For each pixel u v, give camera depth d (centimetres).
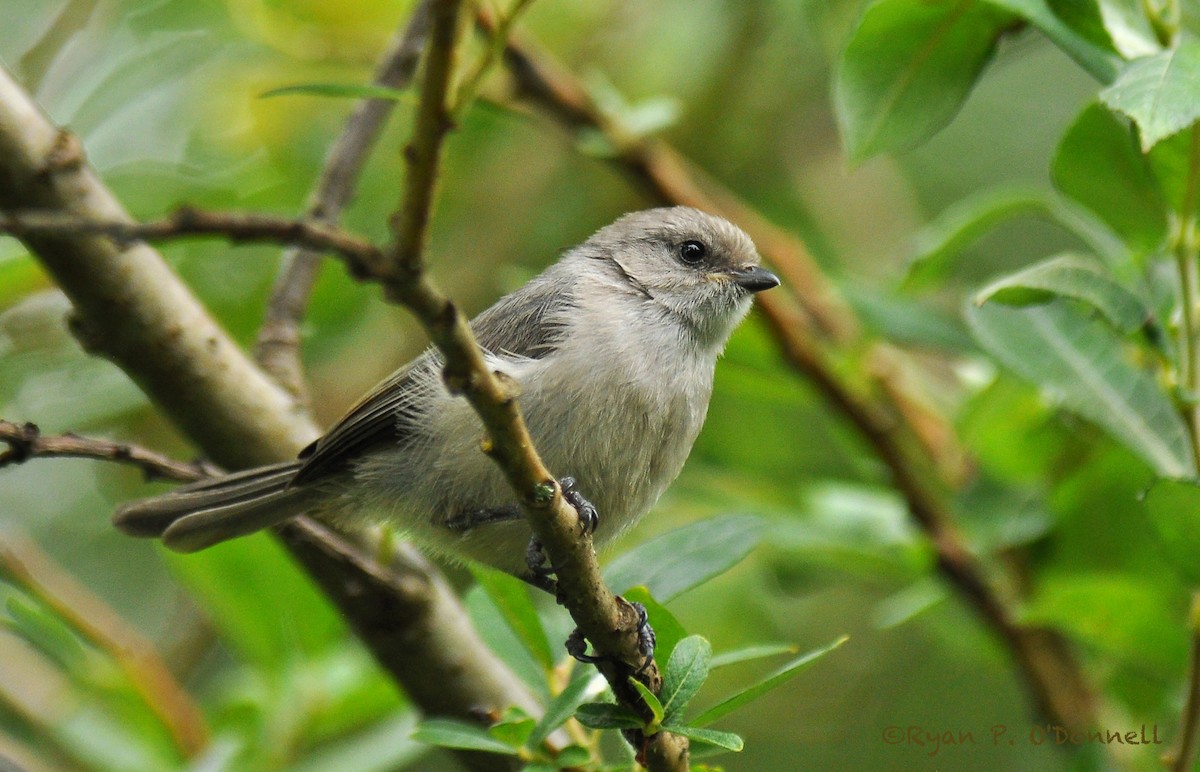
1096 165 738
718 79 1344
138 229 397
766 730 1296
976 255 1423
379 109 911
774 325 1016
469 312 1321
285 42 1139
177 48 1201
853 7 970
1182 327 720
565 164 1373
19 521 1303
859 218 1383
